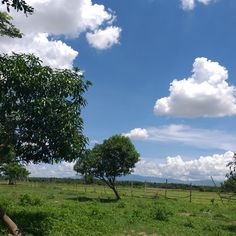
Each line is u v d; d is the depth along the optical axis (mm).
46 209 24984
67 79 15891
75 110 15953
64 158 16500
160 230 20938
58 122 15781
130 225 21625
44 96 15883
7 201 28672
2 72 15562
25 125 15961
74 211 24281
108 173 41906
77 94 16219
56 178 109688
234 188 36406
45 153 16547
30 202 29219
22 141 16312
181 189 92438
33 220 19984
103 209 26703
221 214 32094
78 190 64562
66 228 18953
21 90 15742
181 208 34344
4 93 15805
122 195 52125
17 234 16172
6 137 16094
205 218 28547
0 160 17078
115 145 41406
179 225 23094
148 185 93688
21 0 11609
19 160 17000
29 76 15531
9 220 16188
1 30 19547
